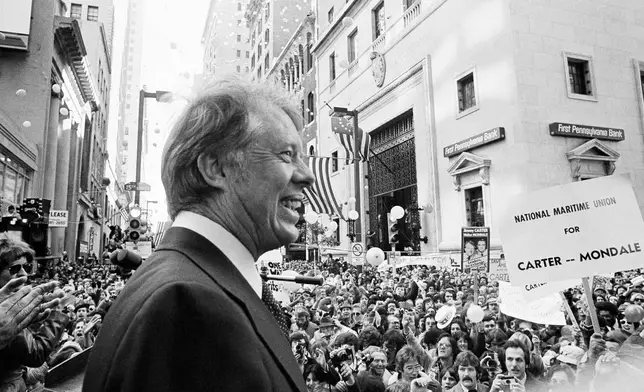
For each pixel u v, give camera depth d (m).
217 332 0.78
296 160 1.18
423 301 8.79
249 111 1.08
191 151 1.04
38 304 1.74
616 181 4.11
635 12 19.08
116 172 70.12
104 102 46.78
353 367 4.73
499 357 4.84
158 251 1.00
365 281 14.55
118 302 0.92
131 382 0.71
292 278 1.96
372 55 26.47
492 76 17.39
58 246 24.56
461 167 18.78
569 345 4.34
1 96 21.28
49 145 23.88
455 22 19.73
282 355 0.92
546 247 4.19
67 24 23.31
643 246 3.94
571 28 17.56
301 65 39.97
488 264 9.05
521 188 15.72
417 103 22.66
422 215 21.44
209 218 1.04
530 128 16.09
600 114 17.36
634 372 2.67
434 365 4.82
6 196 16.69
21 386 2.16
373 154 25.56
